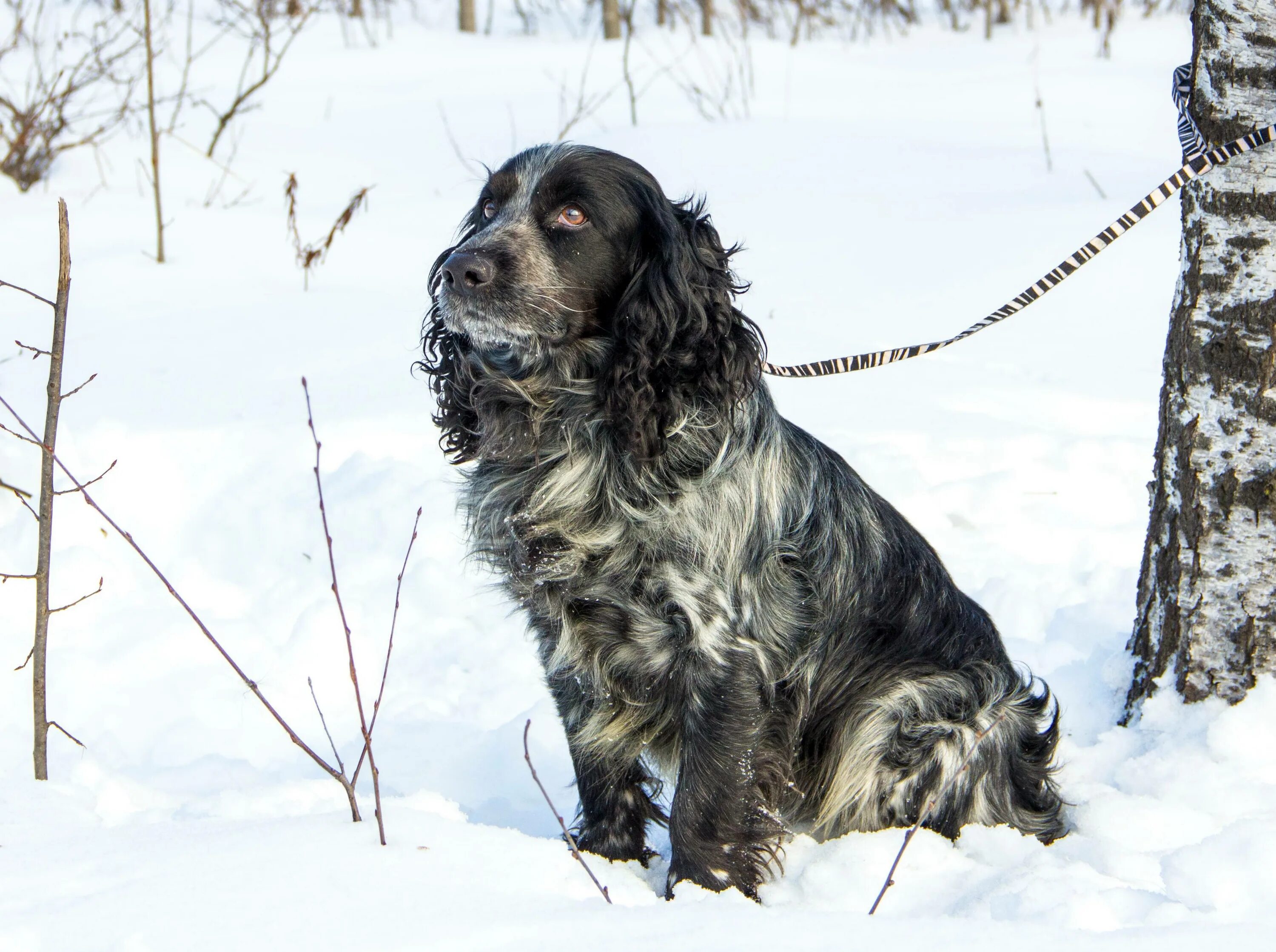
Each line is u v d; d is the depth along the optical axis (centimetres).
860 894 447
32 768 543
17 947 343
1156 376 1027
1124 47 2359
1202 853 415
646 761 547
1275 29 479
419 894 375
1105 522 826
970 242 1302
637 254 500
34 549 760
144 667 677
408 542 794
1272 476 500
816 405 982
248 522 815
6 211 1330
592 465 490
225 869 386
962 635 541
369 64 2262
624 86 2056
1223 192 493
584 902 383
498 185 518
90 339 1056
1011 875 438
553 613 499
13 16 2217
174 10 2461
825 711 525
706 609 473
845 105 1936
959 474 884
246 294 1180
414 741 620
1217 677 520
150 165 1538
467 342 538
